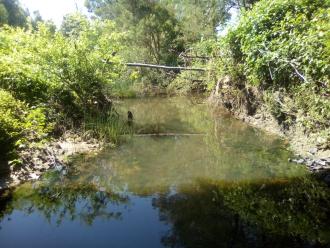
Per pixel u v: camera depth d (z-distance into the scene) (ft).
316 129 19.65
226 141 22.93
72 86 25.59
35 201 14.12
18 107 19.85
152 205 13.57
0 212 13.12
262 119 26.61
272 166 17.52
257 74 26.09
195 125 28.37
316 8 24.12
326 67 17.44
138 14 62.08
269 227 11.57
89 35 27.30
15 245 10.69
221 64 34.65
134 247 10.54
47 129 19.97
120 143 22.76
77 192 15.03
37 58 24.67
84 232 11.57
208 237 11.04
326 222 11.81
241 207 13.12
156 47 63.67
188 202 13.70
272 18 26.17
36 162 17.72
